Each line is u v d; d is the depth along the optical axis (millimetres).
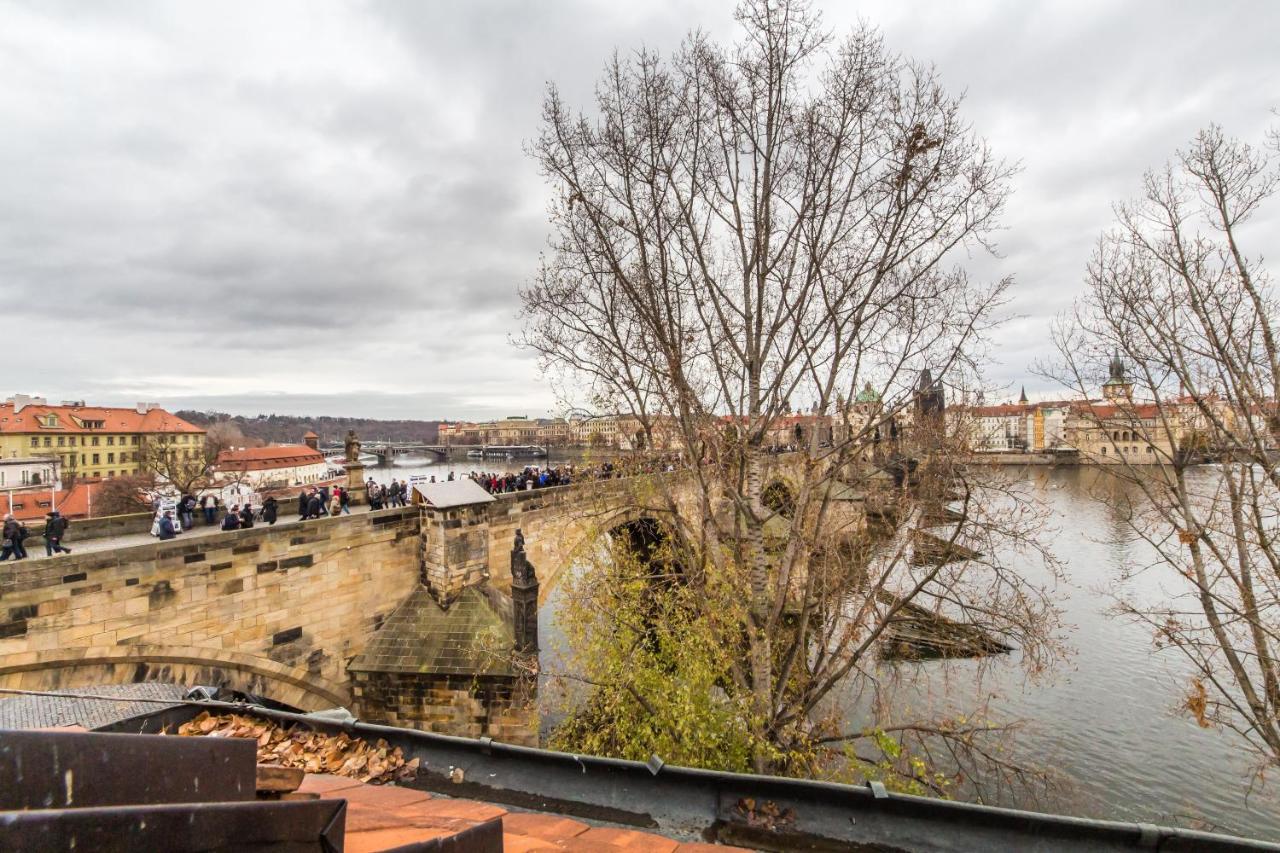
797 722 16000
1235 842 3363
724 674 17016
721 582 16188
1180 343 16359
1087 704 32438
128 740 2662
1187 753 28531
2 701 26016
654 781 4391
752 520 15070
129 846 1764
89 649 16156
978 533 16312
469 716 21281
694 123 13961
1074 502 78875
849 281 13852
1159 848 3488
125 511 70875
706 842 3943
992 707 31531
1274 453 16281
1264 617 19484
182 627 18000
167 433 114188
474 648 21516
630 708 16875
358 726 5473
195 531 27047
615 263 13867
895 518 17922
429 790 4645
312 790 4418
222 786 3051
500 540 27172
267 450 125188
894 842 3818
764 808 4117
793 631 19172
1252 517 16906
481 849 2936
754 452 14922
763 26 12812
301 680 20781
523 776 4656
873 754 23672
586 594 17625
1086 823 3598
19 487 73250
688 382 16328
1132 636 40969
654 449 17297
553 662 21312
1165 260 16328
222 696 21000
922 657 34625
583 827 3871
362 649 22656
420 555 24875
